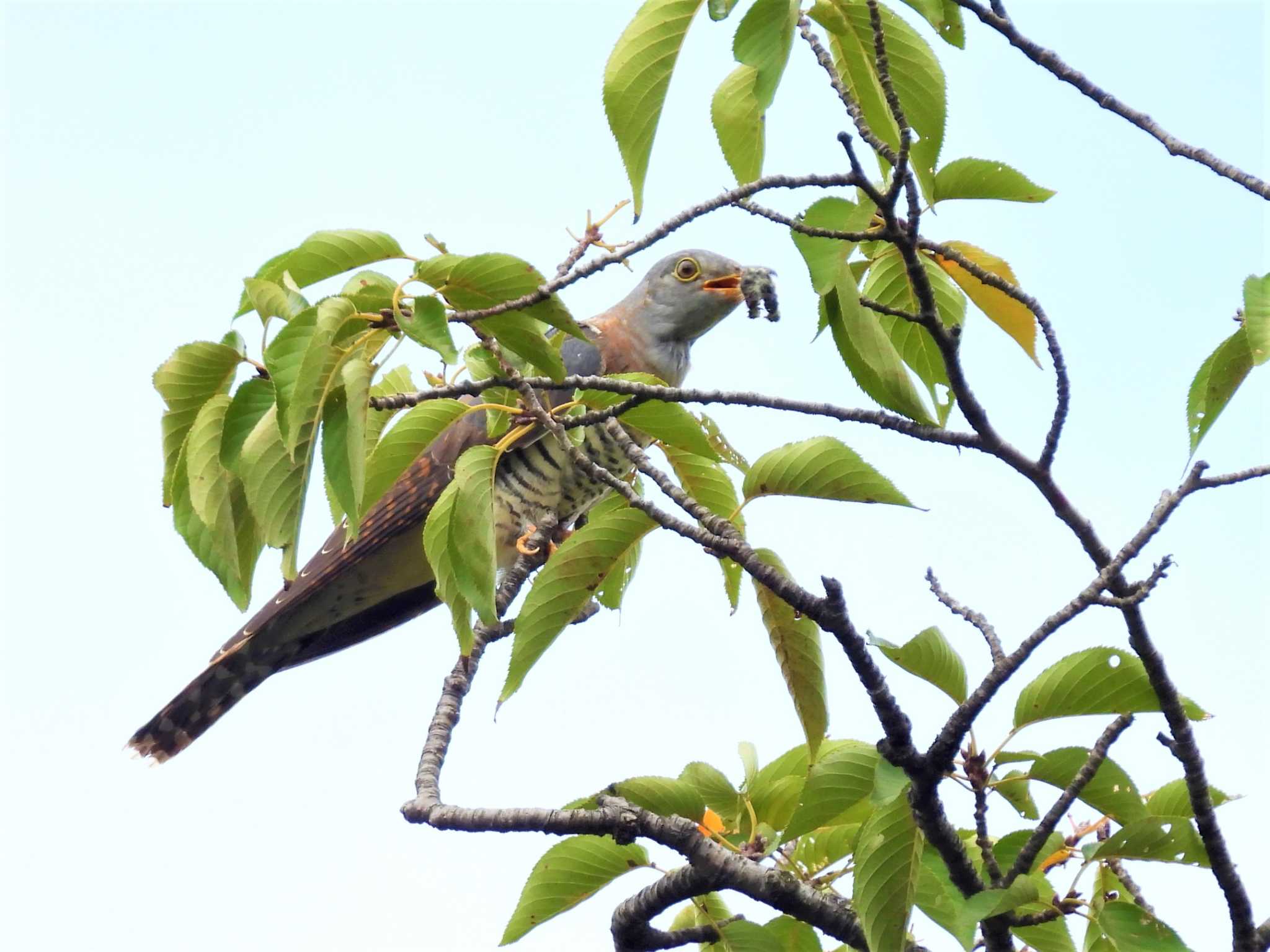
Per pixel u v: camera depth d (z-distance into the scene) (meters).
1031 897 5.01
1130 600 5.09
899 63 5.74
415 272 5.29
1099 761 5.24
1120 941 5.14
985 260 6.29
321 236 5.54
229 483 5.71
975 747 5.51
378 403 5.63
